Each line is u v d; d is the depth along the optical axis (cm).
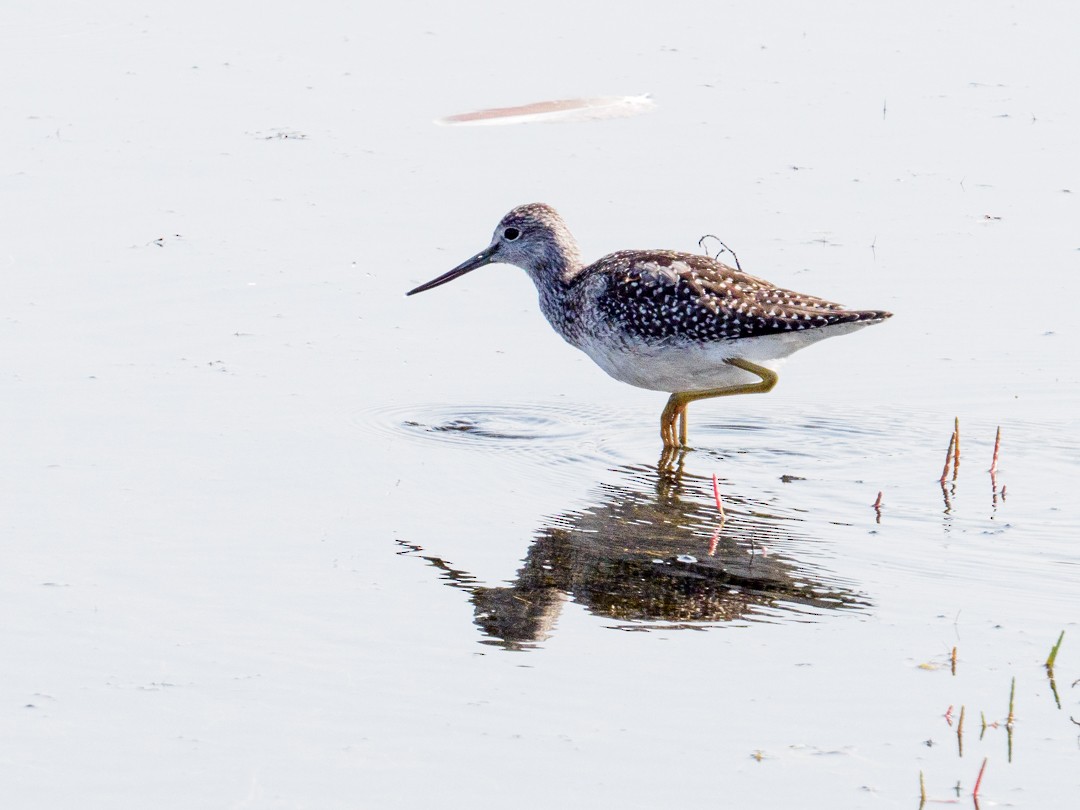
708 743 828
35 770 802
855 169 1959
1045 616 972
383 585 1020
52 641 930
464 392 1409
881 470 1245
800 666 912
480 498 1177
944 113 2161
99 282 1609
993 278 1641
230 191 1873
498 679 898
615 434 1333
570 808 771
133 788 787
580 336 1369
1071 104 2191
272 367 1432
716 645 941
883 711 860
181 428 1285
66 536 1077
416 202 1858
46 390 1352
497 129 2112
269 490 1173
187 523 1106
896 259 1688
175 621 960
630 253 1347
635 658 925
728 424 1361
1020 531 1111
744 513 1156
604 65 2369
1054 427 1319
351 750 821
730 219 1794
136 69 2330
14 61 2353
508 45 2473
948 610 984
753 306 1258
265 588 1010
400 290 1628
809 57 2425
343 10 2669
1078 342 1489
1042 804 770
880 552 1078
